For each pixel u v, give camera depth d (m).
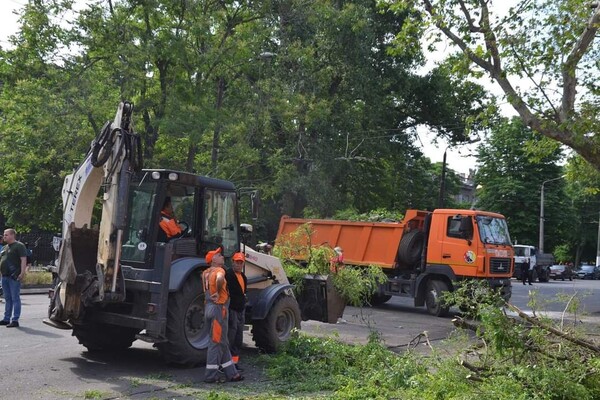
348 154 30.86
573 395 6.61
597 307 22.78
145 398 7.28
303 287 12.48
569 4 12.82
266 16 24.58
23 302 17.03
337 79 31.05
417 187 40.75
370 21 29.83
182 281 8.74
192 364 8.98
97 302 8.77
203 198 9.63
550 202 50.41
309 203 28.72
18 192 28.50
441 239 17.92
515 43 13.03
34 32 21.69
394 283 18.81
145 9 21.17
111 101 22.77
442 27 13.75
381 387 7.57
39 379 8.05
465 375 7.20
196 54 22.31
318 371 8.67
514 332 7.16
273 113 25.17
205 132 21.94
